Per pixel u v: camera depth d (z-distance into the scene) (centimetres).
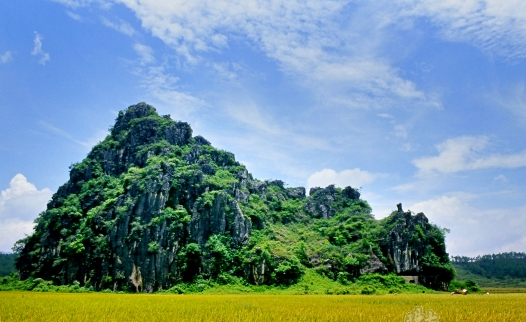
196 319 3450
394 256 11300
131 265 10425
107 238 11075
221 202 11488
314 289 9956
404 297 7200
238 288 9994
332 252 11506
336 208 15238
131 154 14462
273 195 14912
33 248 12588
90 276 10856
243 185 13838
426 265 11156
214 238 10938
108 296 7544
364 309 4319
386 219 12325
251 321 3344
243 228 11438
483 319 3369
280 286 10169
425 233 11794
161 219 10838
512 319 3344
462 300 5991
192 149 14038
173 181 11900
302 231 13550
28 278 11606
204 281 10262
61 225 12088
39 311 4088
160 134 14675
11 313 3825
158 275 10294
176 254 10650
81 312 4038
